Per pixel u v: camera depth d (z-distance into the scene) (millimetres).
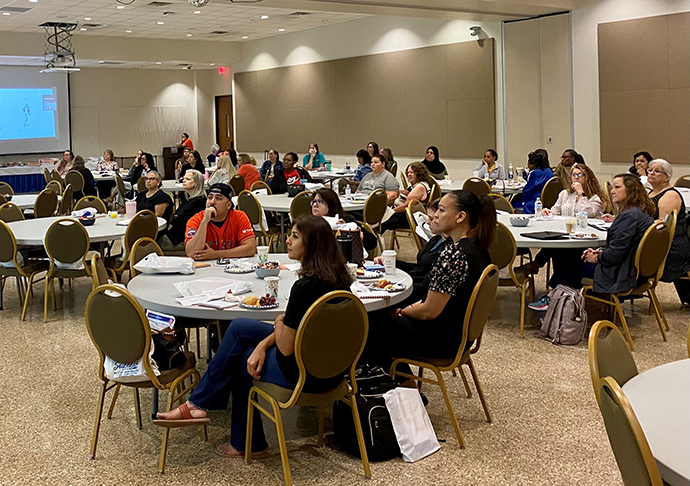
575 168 6230
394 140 14195
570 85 11000
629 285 4625
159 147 20203
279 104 17234
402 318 3424
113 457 3219
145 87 19797
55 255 5516
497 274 3338
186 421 3004
